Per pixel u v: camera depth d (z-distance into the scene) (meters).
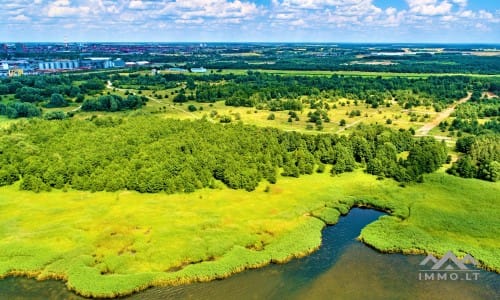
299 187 115.38
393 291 73.06
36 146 133.38
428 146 134.62
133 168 116.44
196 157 122.88
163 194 108.56
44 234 87.69
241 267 79.06
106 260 79.56
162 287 73.88
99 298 71.12
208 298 71.31
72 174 114.19
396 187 115.50
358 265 80.75
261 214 98.88
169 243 85.38
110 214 96.94
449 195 109.88
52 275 76.25
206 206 102.12
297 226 93.94
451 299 71.12
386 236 89.81
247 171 116.25
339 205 104.88
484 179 120.25
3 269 77.06
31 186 110.19
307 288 73.88
